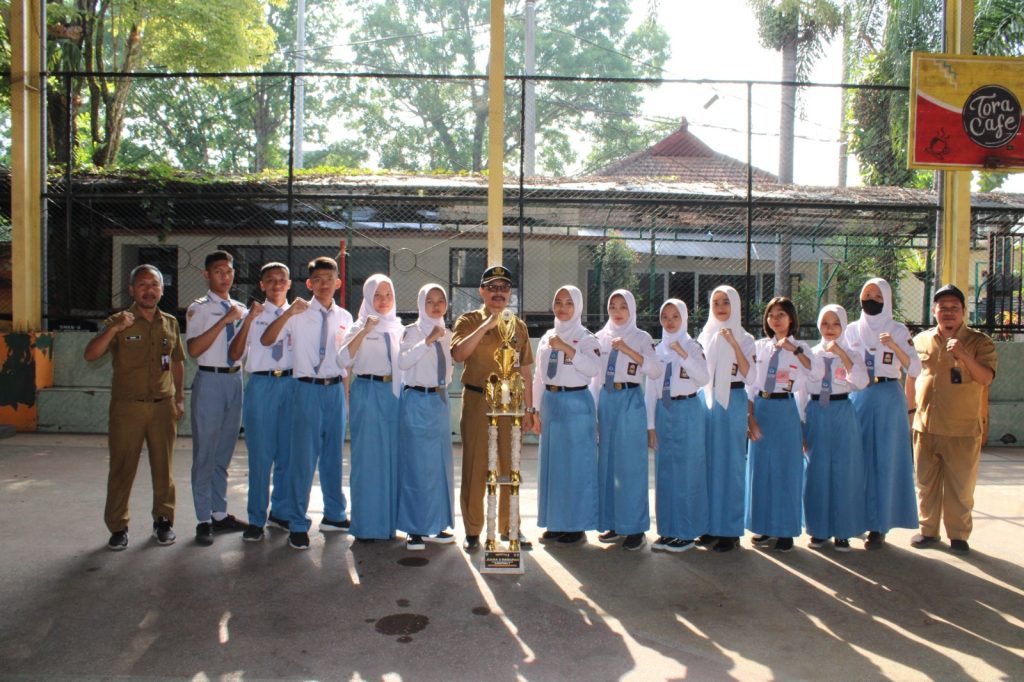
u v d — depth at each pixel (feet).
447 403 16.22
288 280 17.12
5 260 39.27
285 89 80.53
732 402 16.05
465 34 86.79
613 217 40.70
